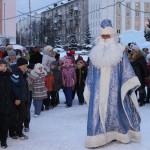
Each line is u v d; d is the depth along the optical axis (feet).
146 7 269.85
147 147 21.57
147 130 26.17
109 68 21.93
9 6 145.59
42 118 31.60
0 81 21.93
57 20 328.70
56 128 27.53
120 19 263.70
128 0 264.93
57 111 35.40
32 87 32.09
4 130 22.06
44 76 32.78
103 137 21.59
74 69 38.17
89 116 21.79
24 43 326.03
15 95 23.39
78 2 299.79
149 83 38.17
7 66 22.35
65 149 21.66
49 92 36.06
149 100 39.55
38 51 44.16
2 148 21.99
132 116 22.35
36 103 32.17
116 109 21.90
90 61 22.47
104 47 22.08
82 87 39.27
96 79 22.02
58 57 43.06
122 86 21.76
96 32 267.18
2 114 21.90
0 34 143.23
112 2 253.24
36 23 286.05
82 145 22.36
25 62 23.65
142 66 36.86
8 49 42.39
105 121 21.77
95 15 268.82
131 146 21.74
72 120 30.55
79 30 296.30
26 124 26.18
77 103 40.63
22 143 23.25
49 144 22.88
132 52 37.45
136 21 268.00
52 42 264.11
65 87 37.99
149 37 128.77
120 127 22.12
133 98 22.25
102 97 21.75
